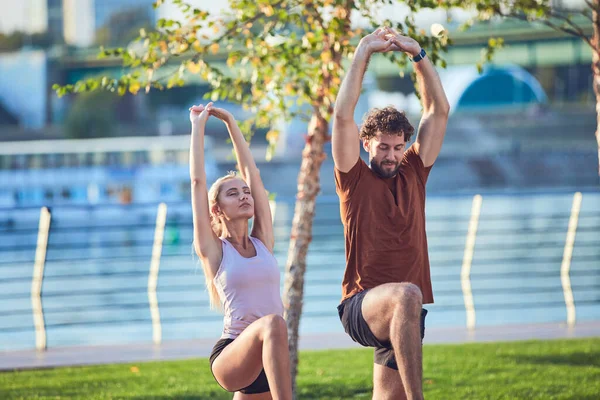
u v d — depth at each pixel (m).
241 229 6.10
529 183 67.56
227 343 5.91
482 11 8.63
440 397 8.38
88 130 85.50
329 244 30.05
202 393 8.70
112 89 8.23
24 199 61.47
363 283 5.66
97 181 60.59
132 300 22.56
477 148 73.81
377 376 5.99
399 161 5.74
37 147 66.56
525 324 12.71
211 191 6.16
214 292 6.14
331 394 8.77
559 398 8.18
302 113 8.91
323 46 8.24
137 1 123.06
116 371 9.88
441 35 7.90
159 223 12.76
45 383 9.25
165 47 8.06
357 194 5.70
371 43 5.74
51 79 93.06
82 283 26.09
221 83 8.66
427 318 16.47
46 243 12.25
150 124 90.25
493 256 27.36
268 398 6.03
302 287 8.60
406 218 5.68
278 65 8.43
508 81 92.81
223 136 78.81
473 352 10.45
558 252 28.03
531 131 73.88
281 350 5.37
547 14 8.55
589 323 12.67
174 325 16.36
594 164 68.19
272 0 7.99
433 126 5.96
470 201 43.22
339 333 12.43
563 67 93.12
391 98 81.56
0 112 93.62
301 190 8.62
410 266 5.68
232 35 8.20
